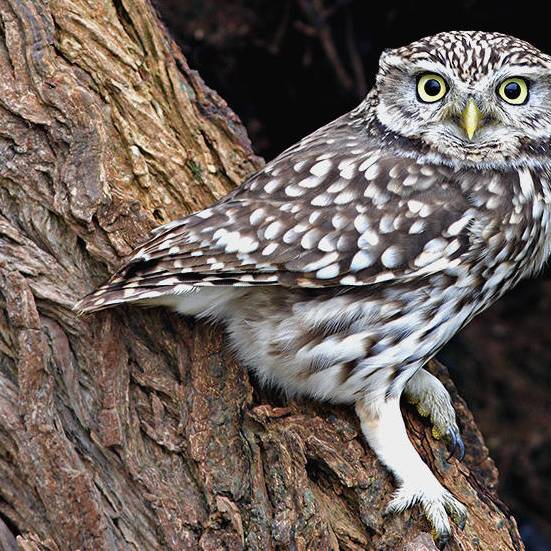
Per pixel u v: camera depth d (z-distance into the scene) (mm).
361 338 8008
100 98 8664
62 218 7836
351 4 15961
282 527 7516
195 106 9484
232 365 8094
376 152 8297
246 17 15875
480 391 16641
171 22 15609
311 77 16234
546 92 8297
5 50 8070
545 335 16938
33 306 7457
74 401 7637
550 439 16172
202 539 7512
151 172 8812
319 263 7797
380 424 8188
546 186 8430
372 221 7918
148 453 7758
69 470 7352
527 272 8828
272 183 8109
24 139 7875
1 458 7453
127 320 7910
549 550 15562
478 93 8094
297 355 8070
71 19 8578
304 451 7848
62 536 7359
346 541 7812
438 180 8133
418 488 7992
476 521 8367
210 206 8266
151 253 7723
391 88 8438
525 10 15570
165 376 7938
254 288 7996
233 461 7770
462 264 7973
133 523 7586
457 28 15891
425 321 8062
